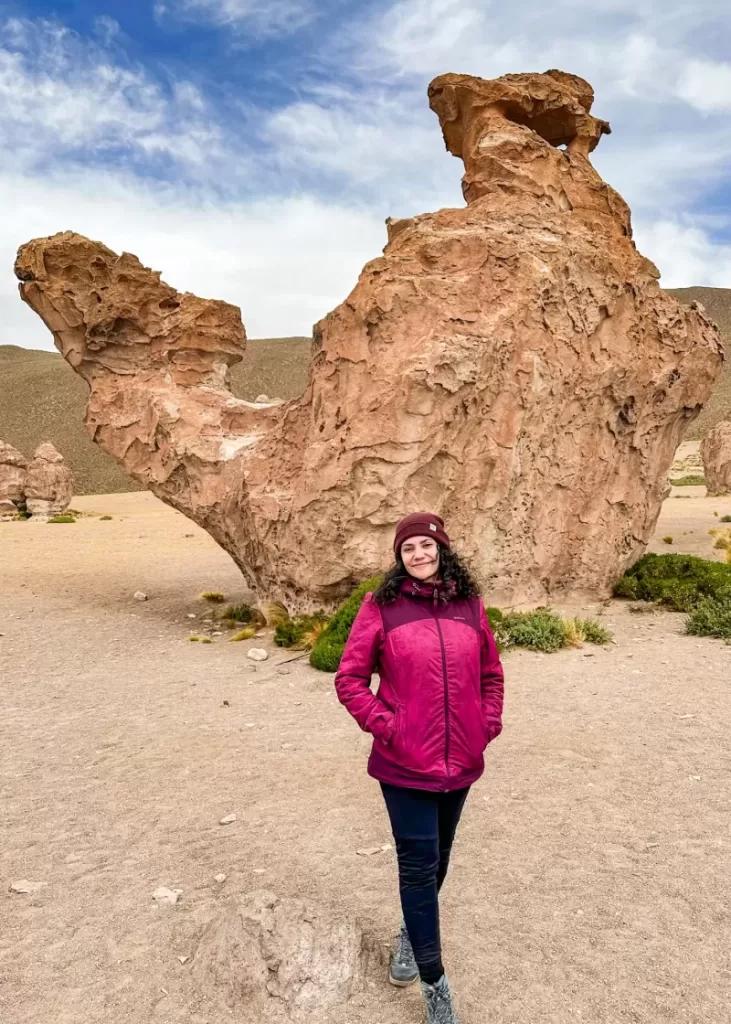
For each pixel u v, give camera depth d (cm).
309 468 1206
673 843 523
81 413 14888
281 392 16500
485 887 477
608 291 1340
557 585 1388
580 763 673
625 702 840
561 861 505
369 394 1171
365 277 1210
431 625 354
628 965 395
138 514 4809
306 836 558
